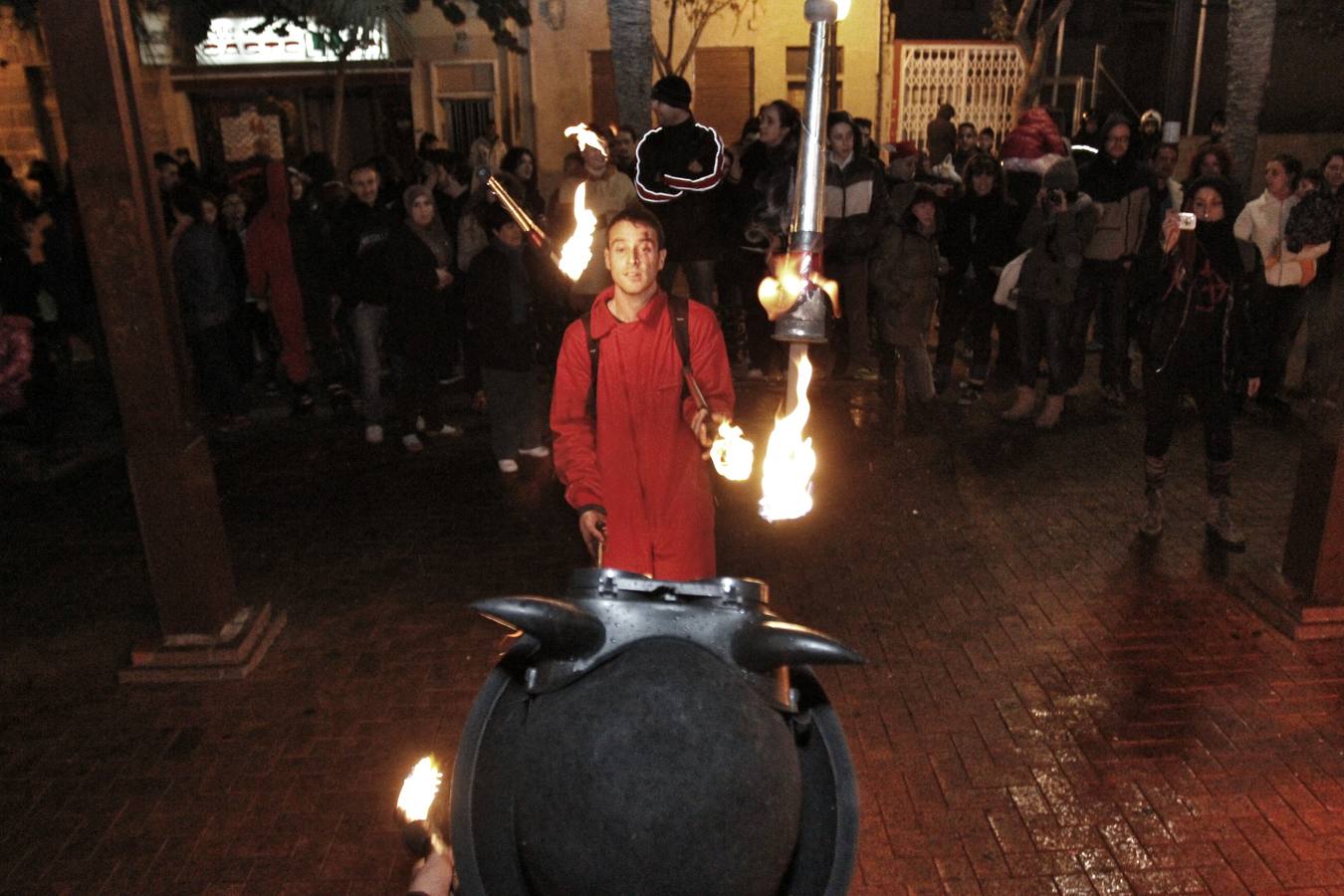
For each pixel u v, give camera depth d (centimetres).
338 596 627
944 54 1875
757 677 134
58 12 464
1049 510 731
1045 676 522
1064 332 888
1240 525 697
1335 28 1708
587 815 118
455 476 831
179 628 550
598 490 390
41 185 1123
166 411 519
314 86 1752
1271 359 913
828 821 138
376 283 877
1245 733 473
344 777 457
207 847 416
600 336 400
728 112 1808
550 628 131
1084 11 2209
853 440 892
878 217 937
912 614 588
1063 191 859
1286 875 388
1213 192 615
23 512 784
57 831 428
